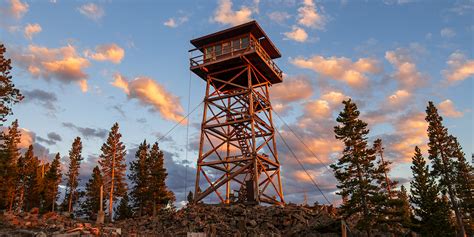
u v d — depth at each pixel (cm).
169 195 7688
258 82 5338
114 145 7769
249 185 4425
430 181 5266
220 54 5166
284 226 3744
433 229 4978
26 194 8944
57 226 3538
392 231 4466
